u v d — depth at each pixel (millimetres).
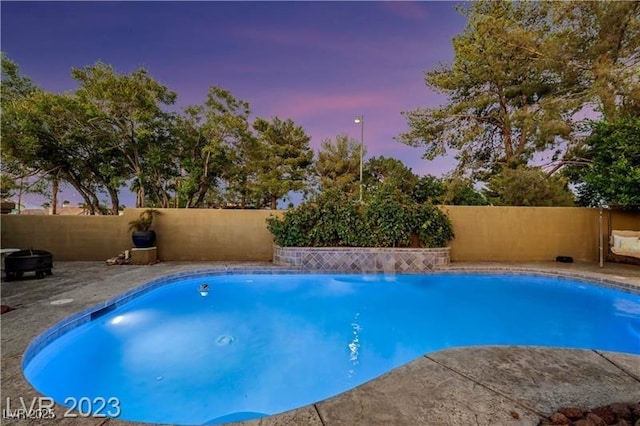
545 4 11570
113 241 8789
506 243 9164
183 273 6828
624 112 9781
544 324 5141
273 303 6062
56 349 3545
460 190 12227
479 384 2193
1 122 11875
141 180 14594
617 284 6035
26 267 5984
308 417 1840
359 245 8117
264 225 9016
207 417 2818
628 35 10406
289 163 22594
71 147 13852
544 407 1910
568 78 11398
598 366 2465
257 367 3719
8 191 13461
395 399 2014
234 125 15211
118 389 3135
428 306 6000
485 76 12469
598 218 9266
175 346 4156
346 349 4281
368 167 24312
